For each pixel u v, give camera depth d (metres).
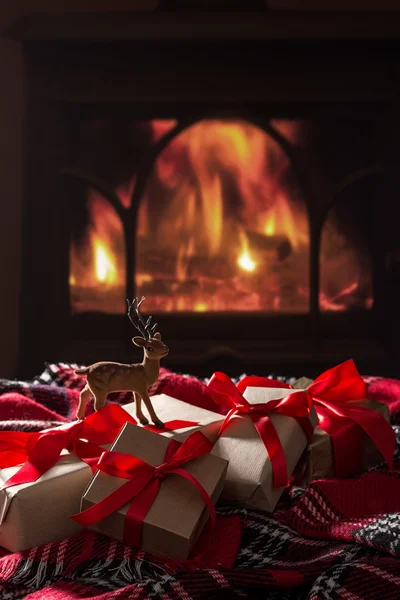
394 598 0.52
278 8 2.10
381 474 0.75
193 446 0.68
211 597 0.53
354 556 0.60
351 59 2.00
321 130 2.10
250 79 2.01
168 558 0.60
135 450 0.67
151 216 2.13
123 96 2.02
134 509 0.62
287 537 0.65
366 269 2.14
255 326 2.12
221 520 0.68
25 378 2.07
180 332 2.12
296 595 0.57
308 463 0.78
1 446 0.69
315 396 0.86
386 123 2.05
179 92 2.01
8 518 0.63
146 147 2.12
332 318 2.14
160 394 0.90
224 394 0.82
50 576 0.58
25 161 2.06
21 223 2.11
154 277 2.15
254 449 0.73
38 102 2.04
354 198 2.12
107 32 1.96
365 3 2.08
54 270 2.09
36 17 1.95
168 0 2.00
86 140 2.11
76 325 2.13
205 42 1.99
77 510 0.66
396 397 0.98
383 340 2.12
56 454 0.68
